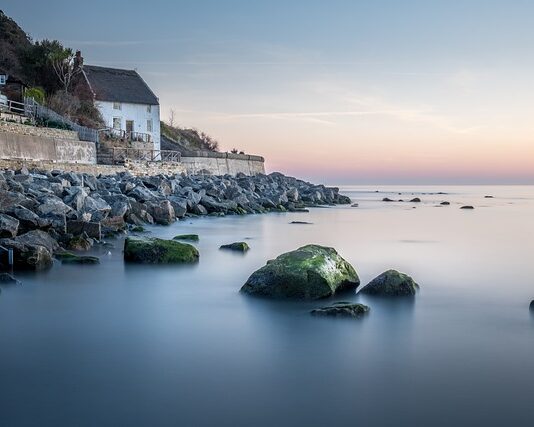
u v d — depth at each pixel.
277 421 8.79
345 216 50.41
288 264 16.25
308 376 10.52
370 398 9.61
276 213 50.41
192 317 14.29
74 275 18.77
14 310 14.82
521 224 44.84
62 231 23.17
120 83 74.12
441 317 14.56
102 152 54.75
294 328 13.37
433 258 25.20
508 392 9.91
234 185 54.31
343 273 16.62
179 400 9.47
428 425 8.73
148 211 34.66
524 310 15.57
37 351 11.70
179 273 19.69
